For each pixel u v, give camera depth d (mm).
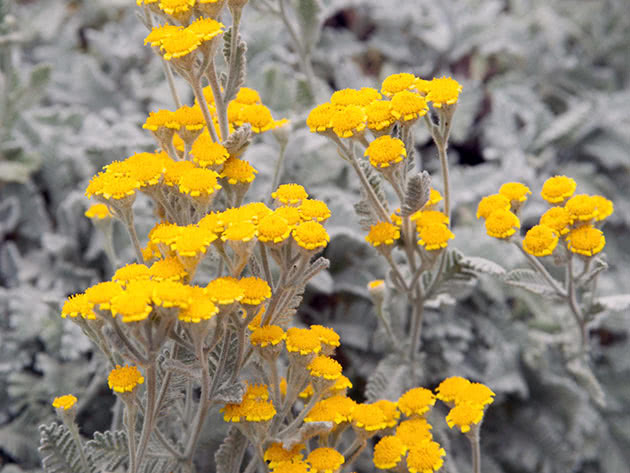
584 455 498
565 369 501
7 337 472
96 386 449
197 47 362
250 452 427
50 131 545
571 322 493
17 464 451
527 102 676
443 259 412
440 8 732
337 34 652
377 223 402
